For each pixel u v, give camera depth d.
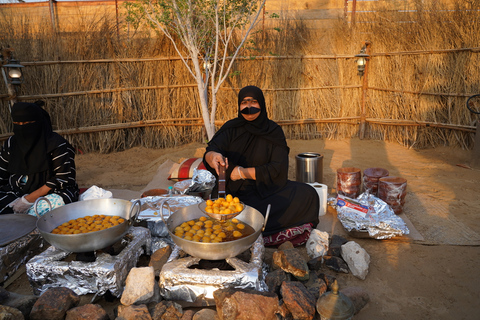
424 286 2.70
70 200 3.33
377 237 3.30
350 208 3.53
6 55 5.98
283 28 7.88
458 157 6.44
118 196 4.62
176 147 7.63
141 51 7.38
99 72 7.14
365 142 7.89
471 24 6.41
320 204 3.92
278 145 3.37
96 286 2.40
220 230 2.44
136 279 2.28
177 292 2.31
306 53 7.88
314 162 4.52
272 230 3.24
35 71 6.74
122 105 7.36
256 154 3.41
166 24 6.67
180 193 3.92
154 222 3.02
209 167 3.35
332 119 8.09
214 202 2.50
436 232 3.51
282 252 2.57
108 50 7.16
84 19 7.43
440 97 6.95
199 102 7.70
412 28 7.30
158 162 6.28
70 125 7.14
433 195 4.53
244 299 2.05
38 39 6.77
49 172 3.41
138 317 2.05
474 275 2.82
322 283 2.46
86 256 2.48
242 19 6.68
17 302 2.19
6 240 2.63
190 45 6.46
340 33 8.07
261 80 7.84
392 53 7.57
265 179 3.24
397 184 3.83
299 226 3.28
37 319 2.12
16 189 3.42
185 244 2.22
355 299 2.41
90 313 2.11
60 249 2.47
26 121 3.18
